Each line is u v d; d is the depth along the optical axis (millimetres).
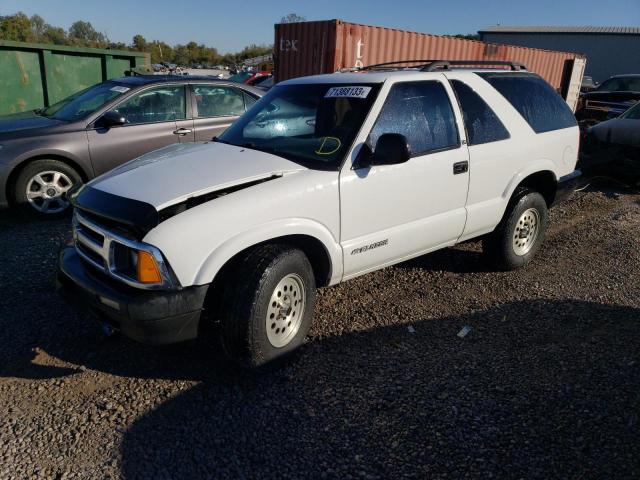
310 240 3502
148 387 3240
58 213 6230
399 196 3832
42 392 3170
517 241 4953
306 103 4047
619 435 2801
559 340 3801
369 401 3109
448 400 3107
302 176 3387
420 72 4148
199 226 2924
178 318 2920
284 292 3291
